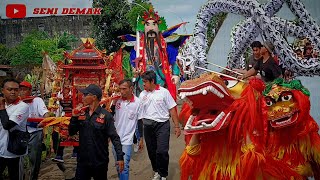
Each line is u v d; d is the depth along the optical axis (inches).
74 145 281.0
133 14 516.1
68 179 273.0
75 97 315.6
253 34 254.8
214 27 471.8
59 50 1066.7
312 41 213.5
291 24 227.8
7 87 197.3
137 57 404.8
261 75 214.7
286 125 171.5
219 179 161.2
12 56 1115.9
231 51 272.5
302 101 170.4
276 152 179.3
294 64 202.8
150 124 245.4
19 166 207.6
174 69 413.7
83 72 317.1
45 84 493.0
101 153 189.3
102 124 187.6
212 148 164.6
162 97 245.0
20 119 198.1
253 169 152.2
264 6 224.7
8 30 1344.7
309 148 177.8
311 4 286.7
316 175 185.2
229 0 223.1
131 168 306.2
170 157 327.3
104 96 301.3
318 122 272.4
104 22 885.8
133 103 232.4
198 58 241.1
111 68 331.9
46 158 341.1
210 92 152.3
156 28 408.5
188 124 160.6
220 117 155.7
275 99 173.0
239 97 161.9
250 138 156.3
